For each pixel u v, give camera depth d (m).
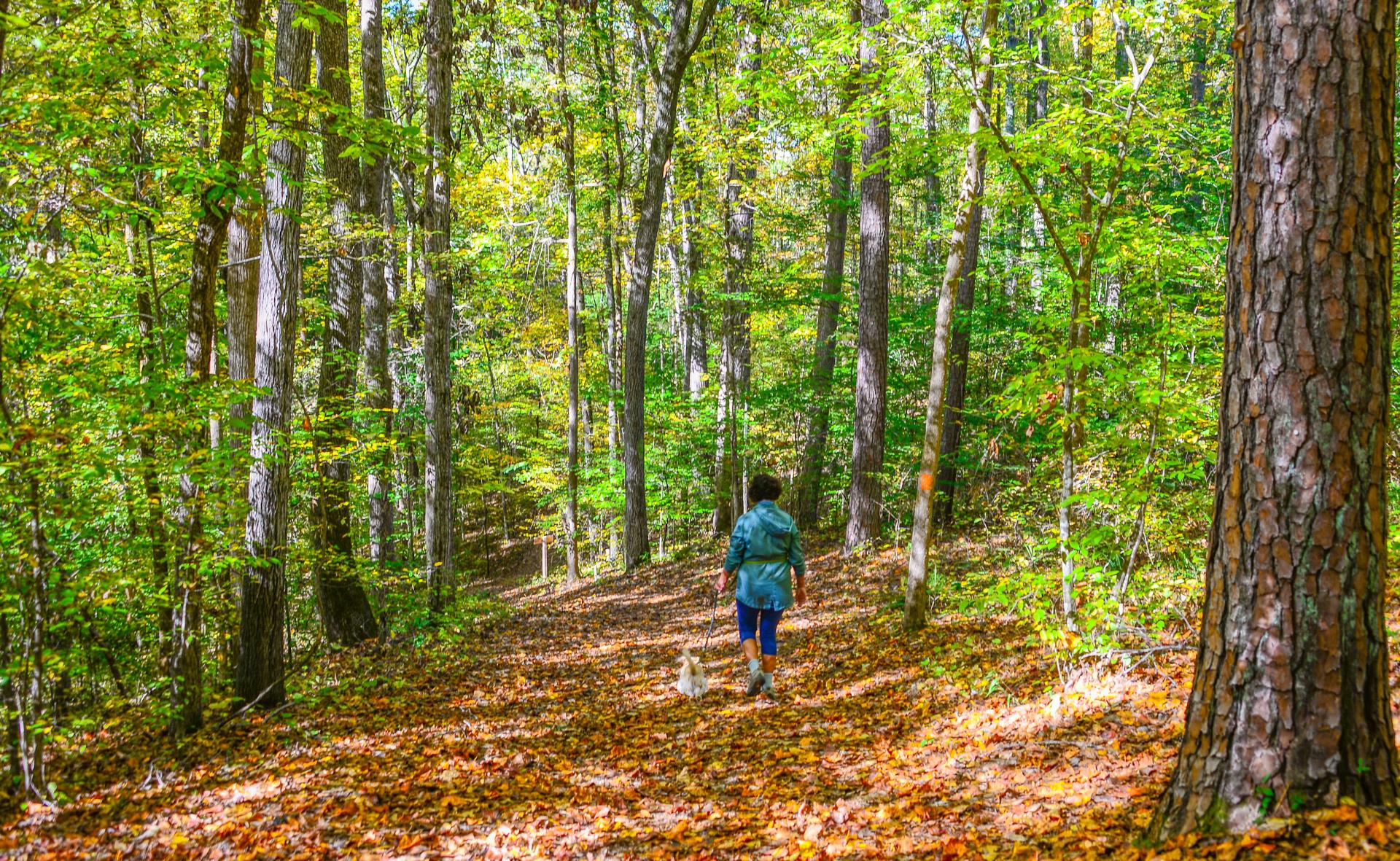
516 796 4.70
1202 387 6.12
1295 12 2.66
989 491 14.42
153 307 6.70
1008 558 10.13
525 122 20.27
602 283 29.25
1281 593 2.69
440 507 11.66
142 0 5.65
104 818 4.51
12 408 4.81
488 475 21.34
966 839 3.42
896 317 16.83
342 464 10.64
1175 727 4.15
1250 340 2.77
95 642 5.95
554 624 12.83
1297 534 2.67
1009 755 4.38
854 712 6.00
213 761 5.61
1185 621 5.59
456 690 8.06
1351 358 2.63
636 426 17.83
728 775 4.88
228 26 6.37
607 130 20.14
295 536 10.38
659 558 18.84
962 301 14.74
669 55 16.14
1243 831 2.68
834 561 13.68
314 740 6.08
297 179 7.06
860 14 11.80
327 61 10.66
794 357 24.72
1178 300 6.66
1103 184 7.78
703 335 22.33
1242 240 2.80
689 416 22.17
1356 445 2.63
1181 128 6.37
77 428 4.75
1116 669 5.29
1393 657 4.54
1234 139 2.85
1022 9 7.92
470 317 21.44
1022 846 3.23
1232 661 2.80
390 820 4.34
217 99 6.71
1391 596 5.74
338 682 8.43
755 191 19.02
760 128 10.27
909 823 3.74
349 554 10.83
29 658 4.60
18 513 4.61
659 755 5.43
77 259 5.57
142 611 6.39
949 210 17.00
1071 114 5.82
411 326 18.05
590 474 21.42
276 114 6.39
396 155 7.03
